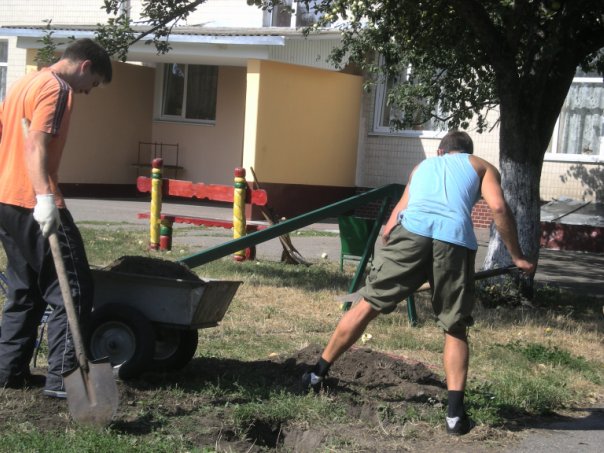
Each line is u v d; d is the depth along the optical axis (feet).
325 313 26.63
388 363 19.88
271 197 56.59
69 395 14.44
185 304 16.98
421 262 16.08
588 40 30.37
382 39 34.83
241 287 30.19
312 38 55.01
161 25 32.81
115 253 36.81
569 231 49.78
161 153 69.21
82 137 64.69
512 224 16.26
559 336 25.90
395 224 16.63
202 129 67.41
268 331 23.84
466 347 16.26
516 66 29.91
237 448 14.82
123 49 33.01
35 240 15.25
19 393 16.12
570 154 53.83
